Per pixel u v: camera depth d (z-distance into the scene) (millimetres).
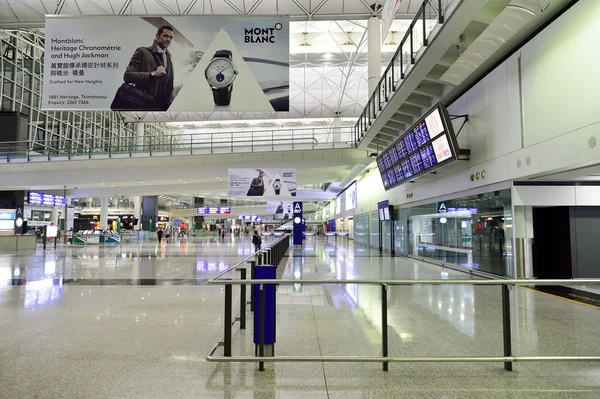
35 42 40094
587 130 7328
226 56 9359
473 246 12422
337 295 8312
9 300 8164
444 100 14109
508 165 10117
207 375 4008
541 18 8539
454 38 9438
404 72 12477
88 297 8500
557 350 4750
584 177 9492
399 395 3525
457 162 13500
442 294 8422
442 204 15195
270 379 3902
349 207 42406
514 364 4309
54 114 42500
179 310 7164
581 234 10055
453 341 5129
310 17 23141
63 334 5551
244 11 22781
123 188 41875
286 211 39219
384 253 22625
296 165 29875
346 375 4008
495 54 10430
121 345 5031
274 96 9359
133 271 13609
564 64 7949
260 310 4301
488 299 7898
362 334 5465
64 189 42344
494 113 10844
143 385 3760
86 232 46969
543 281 3910
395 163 17922
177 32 9352
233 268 5125
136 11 22641
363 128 21891
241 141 29891
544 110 8617
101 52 9273
